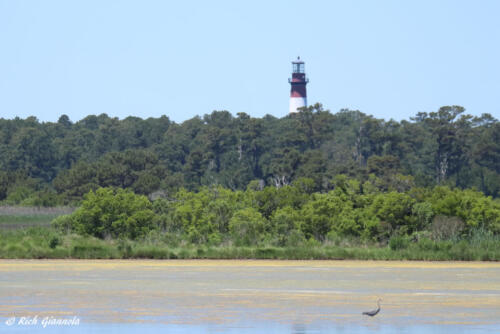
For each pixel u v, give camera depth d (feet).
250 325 282.56
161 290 365.81
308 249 544.21
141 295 349.41
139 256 528.63
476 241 593.83
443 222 623.77
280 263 499.51
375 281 405.39
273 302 332.60
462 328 279.90
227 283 393.09
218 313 305.73
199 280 405.39
